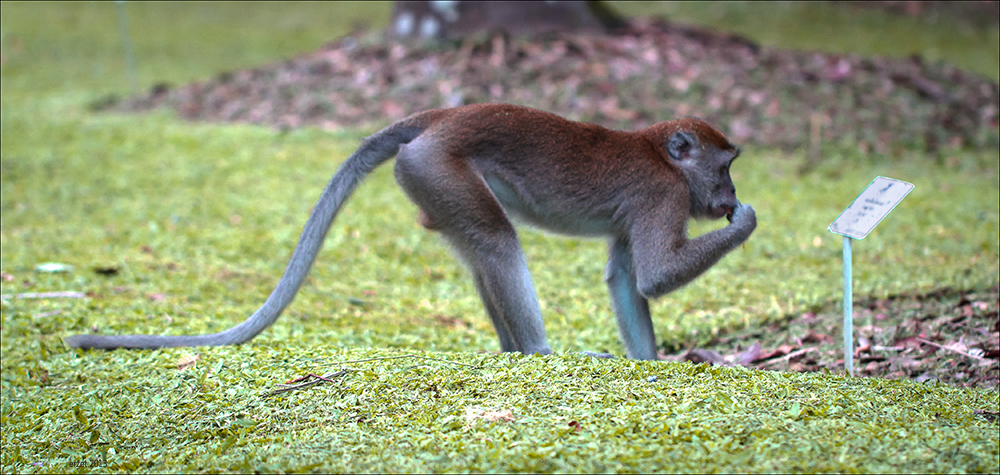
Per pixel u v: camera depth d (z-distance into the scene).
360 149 6.31
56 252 10.52
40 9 29.62
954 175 14.02
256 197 13.08
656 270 6.12
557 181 6.23
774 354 7.36
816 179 13.81
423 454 4.18
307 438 4.65
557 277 10.14
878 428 4.17
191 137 16.23
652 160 6.31
